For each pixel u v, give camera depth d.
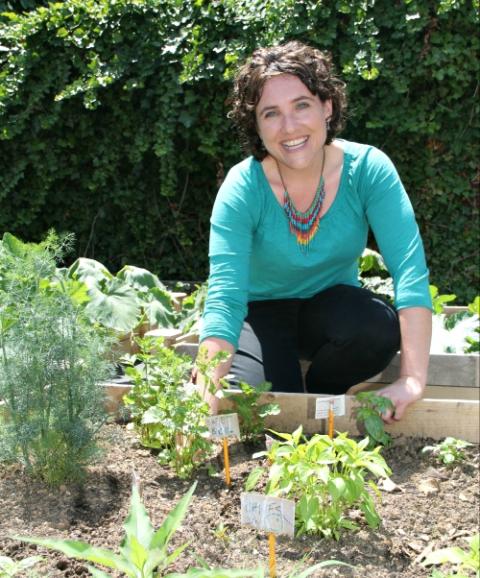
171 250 6.78
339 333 3.33
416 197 6.04
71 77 6.41
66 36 6.12
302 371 3.81
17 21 6.21
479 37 5.54
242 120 3.18
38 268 3.06
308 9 5.57
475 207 6.03
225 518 2.56
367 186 3.23
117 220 6.77
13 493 2.66
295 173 3.16
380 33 5.72
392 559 2.36
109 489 2.72
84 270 4.11
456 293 6.11
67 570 2.24
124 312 3.88
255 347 3.39
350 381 3.51
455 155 5.93
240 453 3.04
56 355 2.65
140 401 3.00
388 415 2.99
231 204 3.24
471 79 5.64
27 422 2.67
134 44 6.09
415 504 2.69
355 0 5.51
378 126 5.73
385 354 3.37
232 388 3.23
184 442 2.90
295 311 3.57
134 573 1.73
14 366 2.66
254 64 3.04
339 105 3.15
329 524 2.46
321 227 3.30
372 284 4.91
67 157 6.57
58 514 2.54
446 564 2.33
